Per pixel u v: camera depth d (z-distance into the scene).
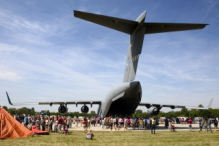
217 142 10.34
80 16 12.90
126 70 19.38
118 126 19.80
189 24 13.70
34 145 9.30
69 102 25.02
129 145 9.43
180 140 11.24
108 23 14.63
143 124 20.95
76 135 14.15
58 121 16.44
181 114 90.75
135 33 16.53
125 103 21.08
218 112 68.06
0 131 11.72
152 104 23.91
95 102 25.94
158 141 10.84
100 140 11.32
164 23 14.31
